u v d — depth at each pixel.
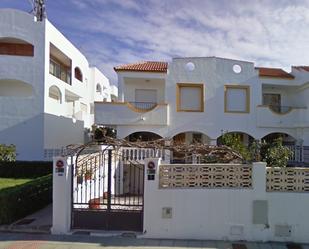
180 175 7.16
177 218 7.02
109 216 7.34
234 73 20.05
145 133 20.33
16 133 19.06
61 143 22.38
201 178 7.13
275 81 20.50
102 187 9.21
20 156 19.00
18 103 19.16
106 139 9.68
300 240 6.88
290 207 6.95
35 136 19.14
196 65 19.80
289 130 20.28
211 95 19.75
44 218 8.44
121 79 19.45
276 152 10.87
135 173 10.71
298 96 22.03
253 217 6.95
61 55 23.50
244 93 20.12
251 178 7.08
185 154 10.13
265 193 6.98
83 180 8.57
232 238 6.94
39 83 19.31
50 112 20.27
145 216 7.05
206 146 9.45
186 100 19.77
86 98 30.58
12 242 6.62
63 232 7.14
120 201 9.09
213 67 19.84
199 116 19.59
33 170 16.98
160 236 7.00
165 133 19.22
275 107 21.02
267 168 7.11
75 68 27.00
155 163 7.09
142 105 20.72
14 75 19.22
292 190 7.04
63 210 7.20
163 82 21.19
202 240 6.93
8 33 19.33
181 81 19.62
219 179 7.12
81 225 7.37
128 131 18.94
